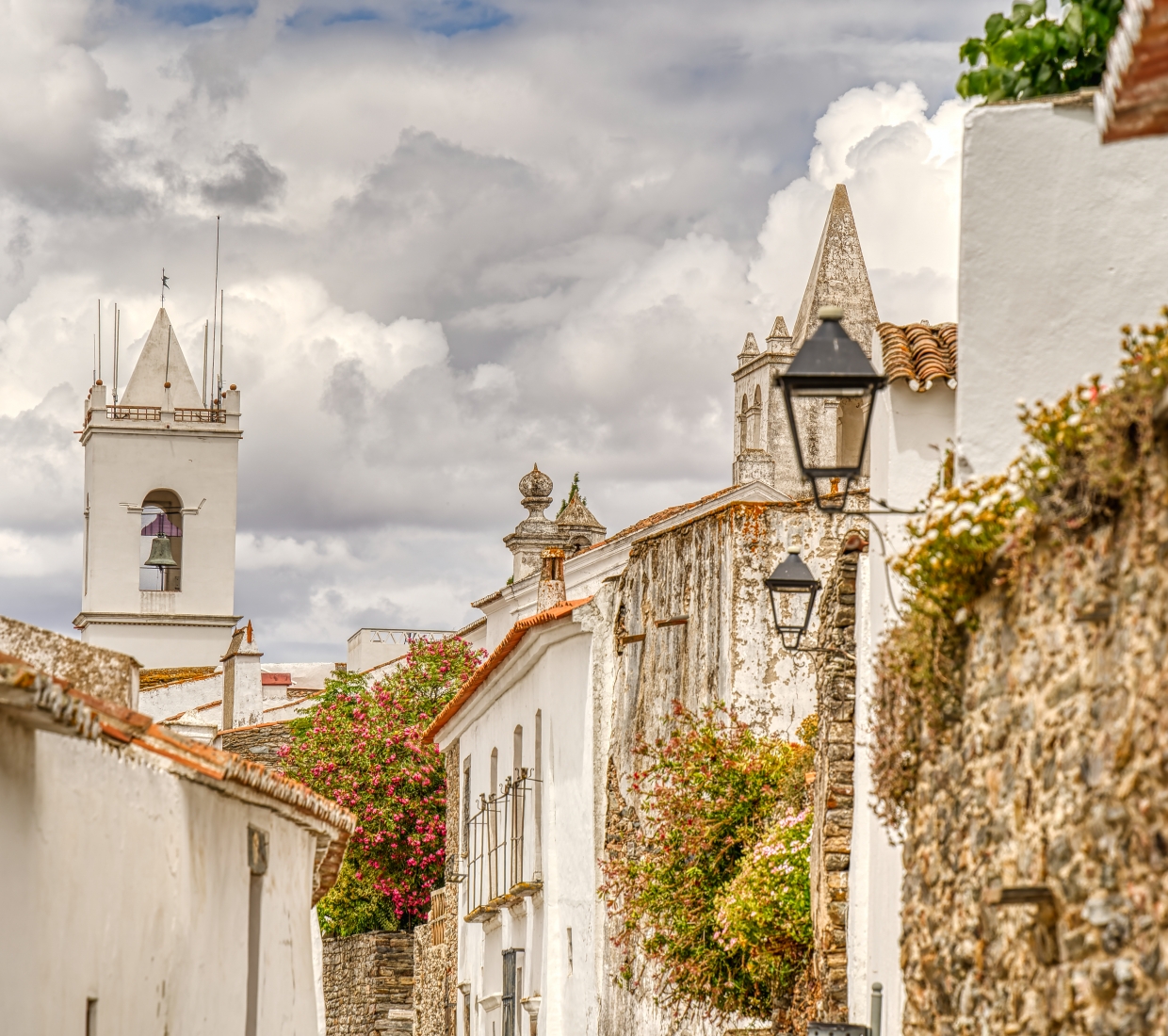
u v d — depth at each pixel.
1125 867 7.53
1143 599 7.45
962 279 11.62
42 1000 10.27
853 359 10.85
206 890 14.22
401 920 43.81
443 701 45.25
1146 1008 7.26
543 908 28.45
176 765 13.22
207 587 78.88
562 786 27.78
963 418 11.52
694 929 20.06
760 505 22.91
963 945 9.99
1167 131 7.28
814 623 22.78
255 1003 16.19
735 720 21.91
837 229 75.81
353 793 43.06
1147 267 11.50
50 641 15.27
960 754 10.23
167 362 81.44
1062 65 12.73
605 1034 24.88
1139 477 7.48
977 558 9.75
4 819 9.64
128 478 79.00
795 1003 18.33
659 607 24.80
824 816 17.00
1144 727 7.34
